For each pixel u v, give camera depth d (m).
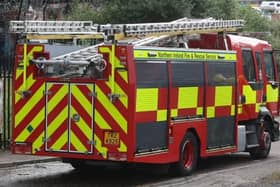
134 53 11.35
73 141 11.67
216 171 14.14
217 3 34.62
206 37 15.62
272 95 17.44
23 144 12.07
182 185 12.04
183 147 12.95
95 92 11.47
